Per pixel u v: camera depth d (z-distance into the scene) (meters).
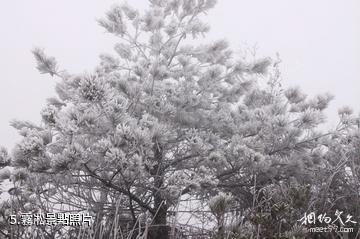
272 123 5.38
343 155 5.39
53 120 4.23
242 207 5.16
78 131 4.34
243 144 5.30
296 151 5.66
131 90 5.30
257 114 5.46
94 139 4.78
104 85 4.18
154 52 6.34
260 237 3.58
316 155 5.51
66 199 4.84
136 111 5.63
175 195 4.80
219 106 6.17
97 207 5.00
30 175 4.67
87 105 4.35
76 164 4.21
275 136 5.58
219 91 6.20
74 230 4.52
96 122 4.34
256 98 6.39
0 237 4.36
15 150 4.31
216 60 6.20
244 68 6.06
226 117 5.93
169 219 5.15
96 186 5.06
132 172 4.57
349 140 5.43
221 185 5.43
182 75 6.08
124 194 4.93
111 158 4.18
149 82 5.68
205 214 4.97
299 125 5.50
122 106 4.44
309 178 5.38
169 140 5.39
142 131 4.33
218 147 5.50
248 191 5.52
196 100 5.59
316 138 5.48
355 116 5.61
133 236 4.98
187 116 5.68
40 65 5.71
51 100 5.89
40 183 4.84
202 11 6.31
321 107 5.95
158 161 5.41
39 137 4.25
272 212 3.79
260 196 5.24
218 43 6.13
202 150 5.24
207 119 5.86
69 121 4.18
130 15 6.28
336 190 4.89
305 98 6.06
